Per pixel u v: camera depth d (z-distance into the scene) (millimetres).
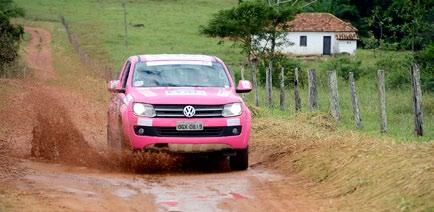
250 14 70188
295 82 33156
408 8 74625
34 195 14117
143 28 138000
